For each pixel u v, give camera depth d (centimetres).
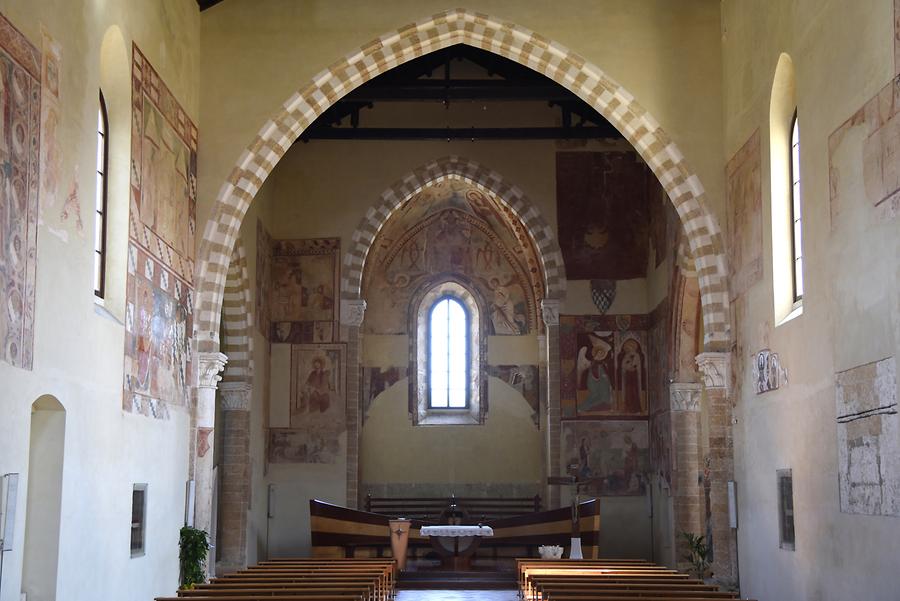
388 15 2453
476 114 3666
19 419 1357
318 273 3659
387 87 3111
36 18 1428
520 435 4197
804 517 1823
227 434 3147
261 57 2445
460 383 4319
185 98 2303
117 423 1786
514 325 4269
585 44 2434
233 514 3116
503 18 2439
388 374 4241
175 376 2175
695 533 3145
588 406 3612
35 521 1512
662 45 2433
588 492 3569
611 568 2267
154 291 2028
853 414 1587
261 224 3438
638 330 3638
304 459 3559
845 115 1608
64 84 1534
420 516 4128
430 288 4300
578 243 3678
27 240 1386
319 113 2486
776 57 1988
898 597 1429
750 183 2175
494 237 4319
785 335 1928
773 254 2012
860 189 1549
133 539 1888
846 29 1606
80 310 1597
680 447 3191
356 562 2422
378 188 3697
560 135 3438
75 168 1577
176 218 2208
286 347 3625
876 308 1496
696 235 2391
